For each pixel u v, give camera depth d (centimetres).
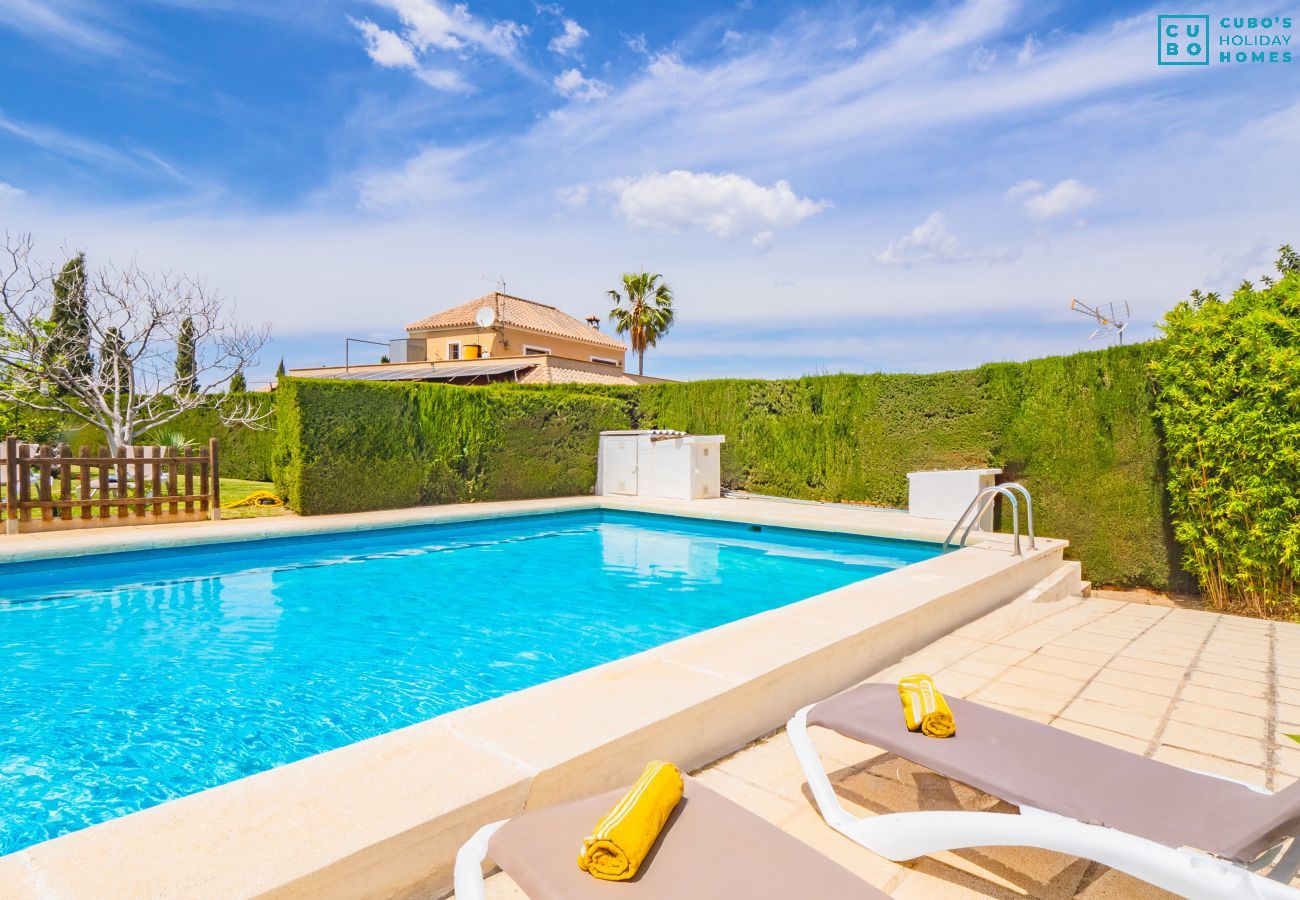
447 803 232
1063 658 504
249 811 226
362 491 1169
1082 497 904
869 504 1270
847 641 434
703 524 1181
